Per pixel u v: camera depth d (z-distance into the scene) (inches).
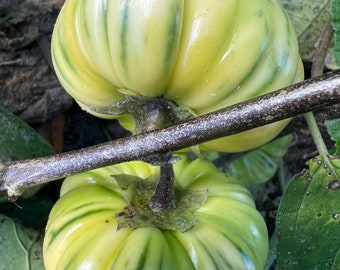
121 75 2.8
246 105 2.5
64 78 3.0
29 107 4.7
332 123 3.6
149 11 2.5
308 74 4.8
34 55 4.6
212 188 3.3
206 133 2.5
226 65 2.7
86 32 2.8
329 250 3.5
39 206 4.5
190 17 2.6
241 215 3.2
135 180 3.3
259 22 2.7
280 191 5.4
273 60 2.8
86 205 3.2
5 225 4.0
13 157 4.1
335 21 3.3
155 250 2.9
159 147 2.6
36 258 4.0
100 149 2.7
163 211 3.1
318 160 3.6
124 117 3.2
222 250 3.0
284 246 3.6
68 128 5.1
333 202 3.5
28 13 4.5
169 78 2.7
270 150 4.9
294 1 4.4
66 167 2.7
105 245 3.0
